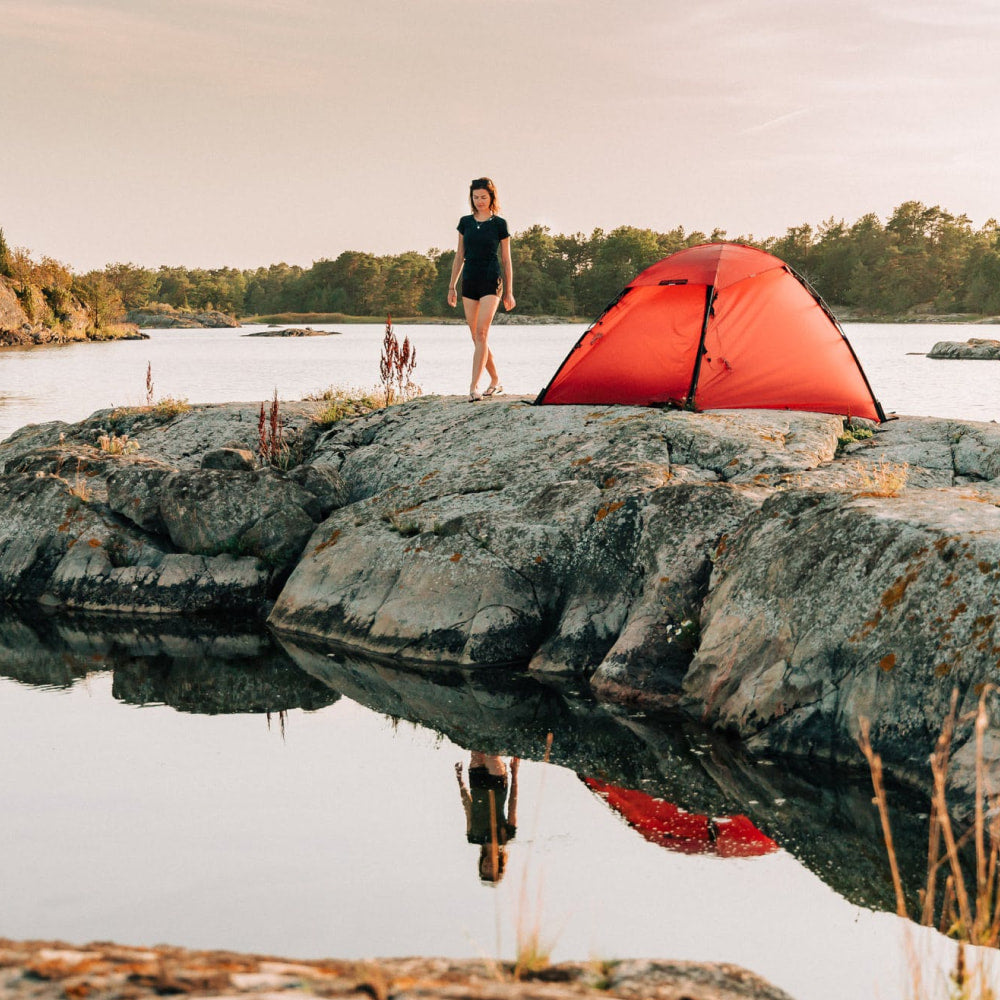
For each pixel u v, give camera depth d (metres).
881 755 5.92
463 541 8.92
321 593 9.34
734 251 12.01
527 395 13.36
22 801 5.43
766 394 11.66
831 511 7.12
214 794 5.58
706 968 2.82
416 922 4.21
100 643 8.92
